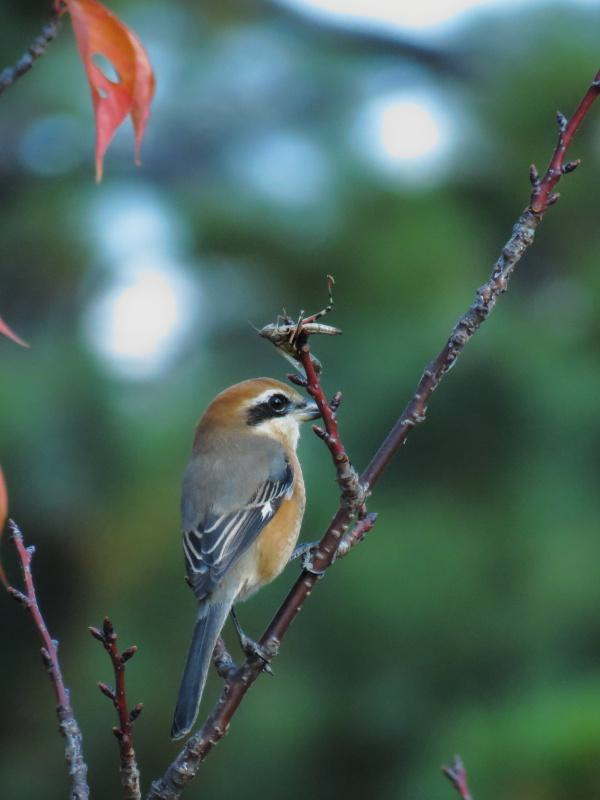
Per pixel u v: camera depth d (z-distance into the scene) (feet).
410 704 39.52
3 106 47.37
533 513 40.04
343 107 46.42
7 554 44.55
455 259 42.83
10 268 45.03
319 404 19.31
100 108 17.57
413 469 41.11
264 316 43.80
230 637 40.24
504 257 20.35
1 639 47.65
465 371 40.37
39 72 47.52
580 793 33.71
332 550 20.54
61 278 44.91
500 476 40.81
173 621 41.11
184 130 46.75
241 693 20.20
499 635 39.22
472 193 45.60
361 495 20.31
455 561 39.55
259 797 40.16
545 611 38.96
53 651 19.02
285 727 39.58
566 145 19.99
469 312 20.61
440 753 35.68
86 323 44.42
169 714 40.63
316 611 39.93
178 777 19.74
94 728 41.27
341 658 40.14
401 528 39.91
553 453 40.63
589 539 39.42
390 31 48.83
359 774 40.16
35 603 19.16
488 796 34.14
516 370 40.42
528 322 42.70
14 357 43.09
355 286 43.01
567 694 36.09
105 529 41.65
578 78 44.14
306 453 40.11
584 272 43.50
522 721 34.94
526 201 45.03
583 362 41.06
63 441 41.34
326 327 18.53
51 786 44.78
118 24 17.49
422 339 40.42
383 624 39.50
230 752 40.22
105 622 18.21
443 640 39.52
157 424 41.63
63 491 41.22
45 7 47.78
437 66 48.78
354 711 39.83
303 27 50.14
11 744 46.98
